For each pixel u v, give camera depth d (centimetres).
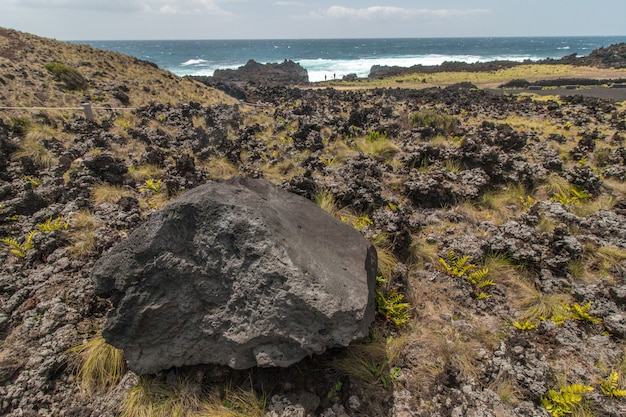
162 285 352
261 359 338
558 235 550
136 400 355
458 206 698
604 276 518
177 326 356
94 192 716
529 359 375
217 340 356
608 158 1027
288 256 336
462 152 858
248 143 1136
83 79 1981
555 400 339
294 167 916
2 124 1006
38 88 1641
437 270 525
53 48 2392
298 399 351
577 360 389
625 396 346
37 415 352
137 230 362
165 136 1138
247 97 3338
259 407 346
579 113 1881
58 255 516
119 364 385
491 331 432
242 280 342
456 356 389
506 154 892
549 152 1016
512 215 693
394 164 900
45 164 861
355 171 810
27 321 421
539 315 458
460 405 336
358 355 384
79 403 364
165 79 2756
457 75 5172
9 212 636
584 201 763
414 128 1247
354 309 331
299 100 2666
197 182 777
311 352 338
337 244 422
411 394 356
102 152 876
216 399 355
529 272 534
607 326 430
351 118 1411
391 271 489
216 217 352
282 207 449
